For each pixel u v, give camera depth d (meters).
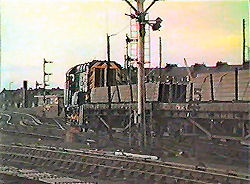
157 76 15.52
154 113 14.76
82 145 14.64
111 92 17.80
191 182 8.88
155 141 13.16
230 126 12.34
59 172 10.88
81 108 18.80
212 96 13.38
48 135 15.77
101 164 11.27
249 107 11.66
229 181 8.52
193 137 12.98
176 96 14.93
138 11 12.38
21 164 12.06
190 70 14.34
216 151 10.84
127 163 10.95
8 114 15.40
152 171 10.18
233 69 12.44
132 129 13.92
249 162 9.55
